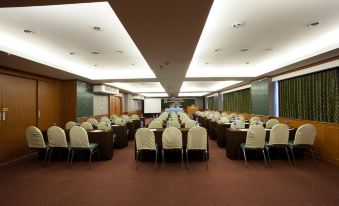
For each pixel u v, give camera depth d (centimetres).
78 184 363
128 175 408
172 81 967
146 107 2577
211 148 659
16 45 452
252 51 550
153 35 343
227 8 308
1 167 479
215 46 504
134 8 246
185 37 354
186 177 393
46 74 688
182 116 956
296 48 524
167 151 505
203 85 1352
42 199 306
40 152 546
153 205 284
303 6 306
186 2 232
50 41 444
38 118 684
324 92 555
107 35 414
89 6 296
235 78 876
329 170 429
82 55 565
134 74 859
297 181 367
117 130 670
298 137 448
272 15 334
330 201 290
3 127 537
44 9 304
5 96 550
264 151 496
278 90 798
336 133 484
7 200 304
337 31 409
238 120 695
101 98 1180
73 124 628
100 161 516
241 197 305
